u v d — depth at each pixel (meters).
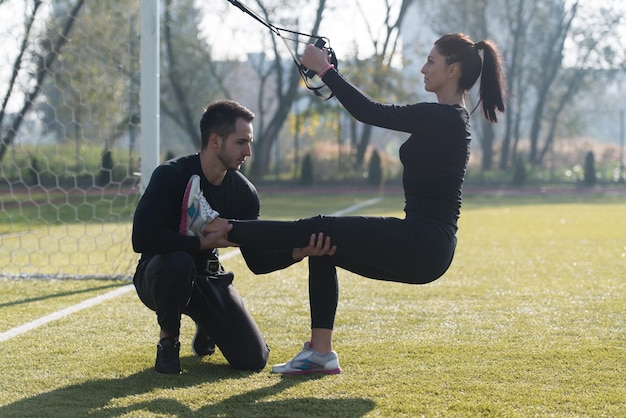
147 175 6.03
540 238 9.63
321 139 39.66
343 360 3.54
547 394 2.99
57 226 10.98
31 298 5.21
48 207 14.88
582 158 34.56
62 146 18.55
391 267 3.00
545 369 3.37
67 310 4.77
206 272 3.44
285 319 4.54
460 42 3.11
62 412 2.77
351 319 4.53
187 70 27.41
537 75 31.81
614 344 3.85
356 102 2.97
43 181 18.41
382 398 2.94
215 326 3.33
